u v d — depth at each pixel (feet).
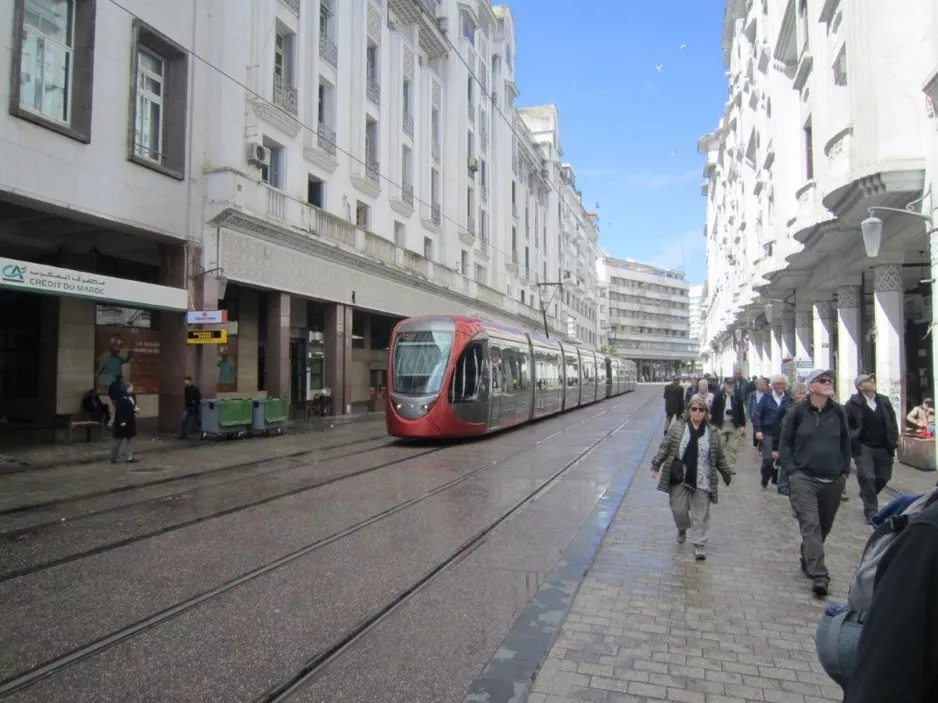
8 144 40.57
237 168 60.90
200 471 37.88
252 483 33.88
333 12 80.64
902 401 41.81
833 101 45.34
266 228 63.26
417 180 105.19
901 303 41.93
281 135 69.26
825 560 20.81
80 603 16.62
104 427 55.52
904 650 4.88
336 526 24.49
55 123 43.57
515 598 17.13
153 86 54.80
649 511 27.66
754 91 87.45
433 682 12.52
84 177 45.93
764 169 76.48
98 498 30.25
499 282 147.13
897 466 39.70
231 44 60.49
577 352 99.40
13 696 11.90
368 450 47.75
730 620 15.78
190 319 54.29
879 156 35.55
